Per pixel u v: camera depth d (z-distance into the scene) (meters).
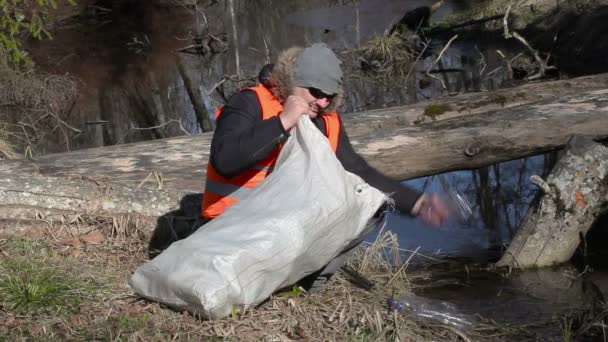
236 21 19.08
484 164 6.98
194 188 6.12
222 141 4.23
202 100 13.61
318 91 4.26
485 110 8.32
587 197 6.34
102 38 17.61
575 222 6.35
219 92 13.98
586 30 14.34
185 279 4.28
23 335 4.23
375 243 5.85
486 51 15.44
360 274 5.34
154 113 12.99
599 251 6.69
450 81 14.05
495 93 8.50
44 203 5.71
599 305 5.39
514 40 15.52
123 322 4.35
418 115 8.03
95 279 4.89
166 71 15.35
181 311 4.46
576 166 6.37
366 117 7.89
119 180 6.12
